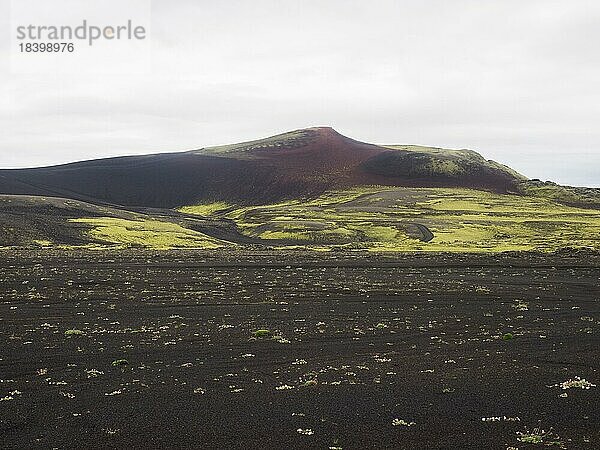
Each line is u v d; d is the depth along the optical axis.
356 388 28.62
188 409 25.62
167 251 113.56
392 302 56.44
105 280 69.31
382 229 183.75
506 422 23.84
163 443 21.95
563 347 37.41
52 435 22.64
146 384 29.31
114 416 24.75
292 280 71.69
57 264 85.62
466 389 28.38
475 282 70.94
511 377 30.42
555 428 23.09
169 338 39.84
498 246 136.25
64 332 41.50
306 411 25.36
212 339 39.72
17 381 29.80
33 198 187.62
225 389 28.53
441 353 36.00
